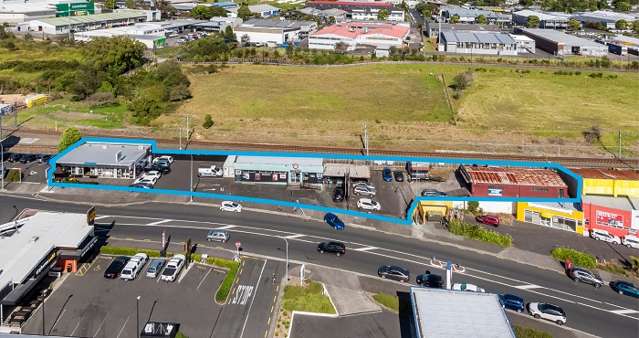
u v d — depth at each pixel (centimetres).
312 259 5547
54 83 11594
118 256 5419
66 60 13338
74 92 11019
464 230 6203
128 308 4628
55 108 10344
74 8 19412
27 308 4522
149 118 9656
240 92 10912
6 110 9956
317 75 12056
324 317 4609
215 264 5397
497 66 12438
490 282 5256
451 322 4028
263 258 5525
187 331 4350
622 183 6825
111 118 9838
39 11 17900
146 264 5328
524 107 10350
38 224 5384
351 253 5703
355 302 4838
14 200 6706
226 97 10631
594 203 6631
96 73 11538
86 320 4441
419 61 12756
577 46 13838
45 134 9006
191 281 5097
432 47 14925
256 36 15550
